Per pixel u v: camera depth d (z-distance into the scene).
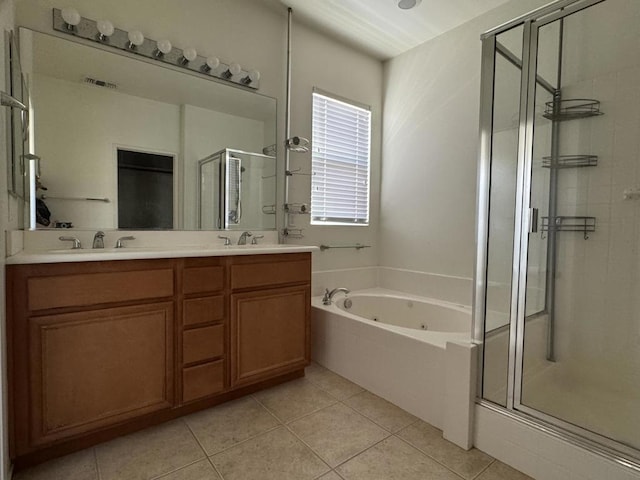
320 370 2.40
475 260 1.65
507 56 1.75
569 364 2.01
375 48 3.12
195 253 1.69
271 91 2.63
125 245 2.01
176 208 2.20
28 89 1.72
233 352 1.87
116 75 1.98
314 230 2.95
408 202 3.15
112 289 1.47
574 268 2.02
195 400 1.73
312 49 2.86
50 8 1.79
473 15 2.60
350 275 3.17
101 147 1.94
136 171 2.05
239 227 2.48
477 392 1.57
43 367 1.33
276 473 1.38
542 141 1.98
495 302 1.65
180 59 2.19
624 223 1.88
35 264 1.30
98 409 1.46
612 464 1.19
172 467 1.41
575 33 2.00
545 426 1.37
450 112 2.82
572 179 2.03
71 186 1.84
